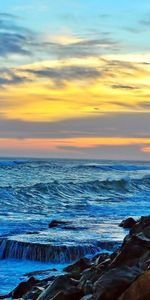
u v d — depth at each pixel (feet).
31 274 46.24
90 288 25.41
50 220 82.64
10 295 36.68
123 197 136.98
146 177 207.41
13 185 164.66
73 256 55.36
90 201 122.11
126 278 22.61
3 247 58.34
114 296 21.67
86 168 284.00
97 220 80.59
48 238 61.21
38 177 209.15
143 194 150.61
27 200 117.60
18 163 306.14
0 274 47.47
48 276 41.88
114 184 159.74
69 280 28.76
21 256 56.54
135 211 97.50
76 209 101.96
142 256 30.01
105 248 57.82
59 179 196.75
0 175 213.05
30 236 62.64
